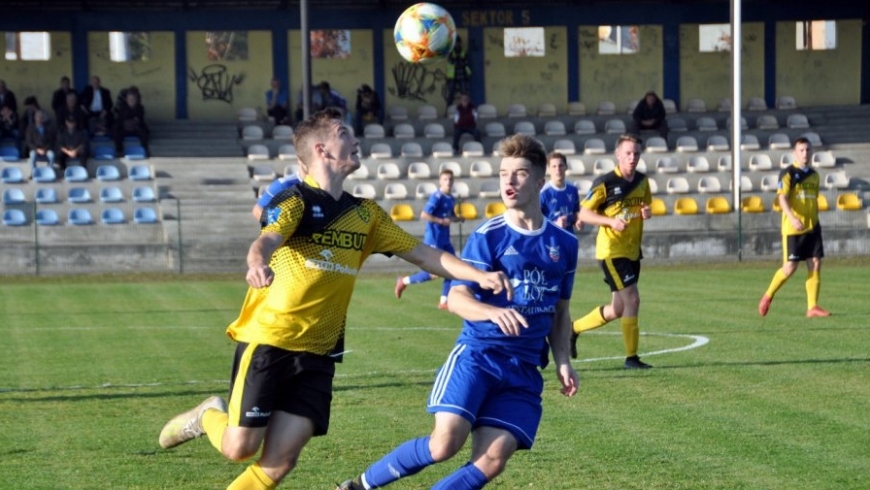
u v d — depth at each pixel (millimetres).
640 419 16641
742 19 74688
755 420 16469
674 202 62812
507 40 73812
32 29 70250
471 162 64750
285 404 10594
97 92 65438
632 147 21469
